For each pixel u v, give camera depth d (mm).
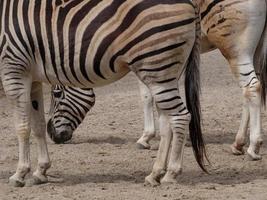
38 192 20719
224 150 26750
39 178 21875
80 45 20422
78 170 23828
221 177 22625
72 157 25781
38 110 21922
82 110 27922
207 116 33438
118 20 20047
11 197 20188
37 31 20797
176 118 20359
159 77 20125
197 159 20969
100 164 24703
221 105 35906
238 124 31844
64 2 20594
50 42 20719
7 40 21109
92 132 30703
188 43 20219
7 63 21172
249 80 24344
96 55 20344
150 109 27312
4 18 21172
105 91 41438
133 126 31906
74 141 28828
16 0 21125
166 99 20250
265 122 31656
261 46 24953
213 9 24391
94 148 27422
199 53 20734
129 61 20281
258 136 24719
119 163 24844
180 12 19891
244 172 23375
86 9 20359
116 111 35281
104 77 20859
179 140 20547
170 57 20016
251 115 24641
